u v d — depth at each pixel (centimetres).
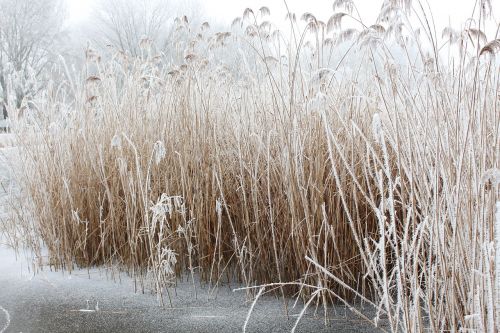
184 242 308
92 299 278
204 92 318
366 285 263
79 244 331
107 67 374
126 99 344
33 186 350
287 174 246
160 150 254
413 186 175
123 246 325
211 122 304
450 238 176
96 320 248
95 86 350
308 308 254
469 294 161
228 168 295
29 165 354
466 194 167
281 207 265
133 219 310
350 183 248
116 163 325
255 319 244
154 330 235
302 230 251
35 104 357
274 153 276
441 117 193
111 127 340
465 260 167
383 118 234
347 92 263
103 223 331
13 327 241
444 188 172
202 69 333
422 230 167
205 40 344
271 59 278
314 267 252
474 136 180
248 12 274
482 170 161
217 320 244
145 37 360
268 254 273
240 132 282
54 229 336
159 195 311
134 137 325
